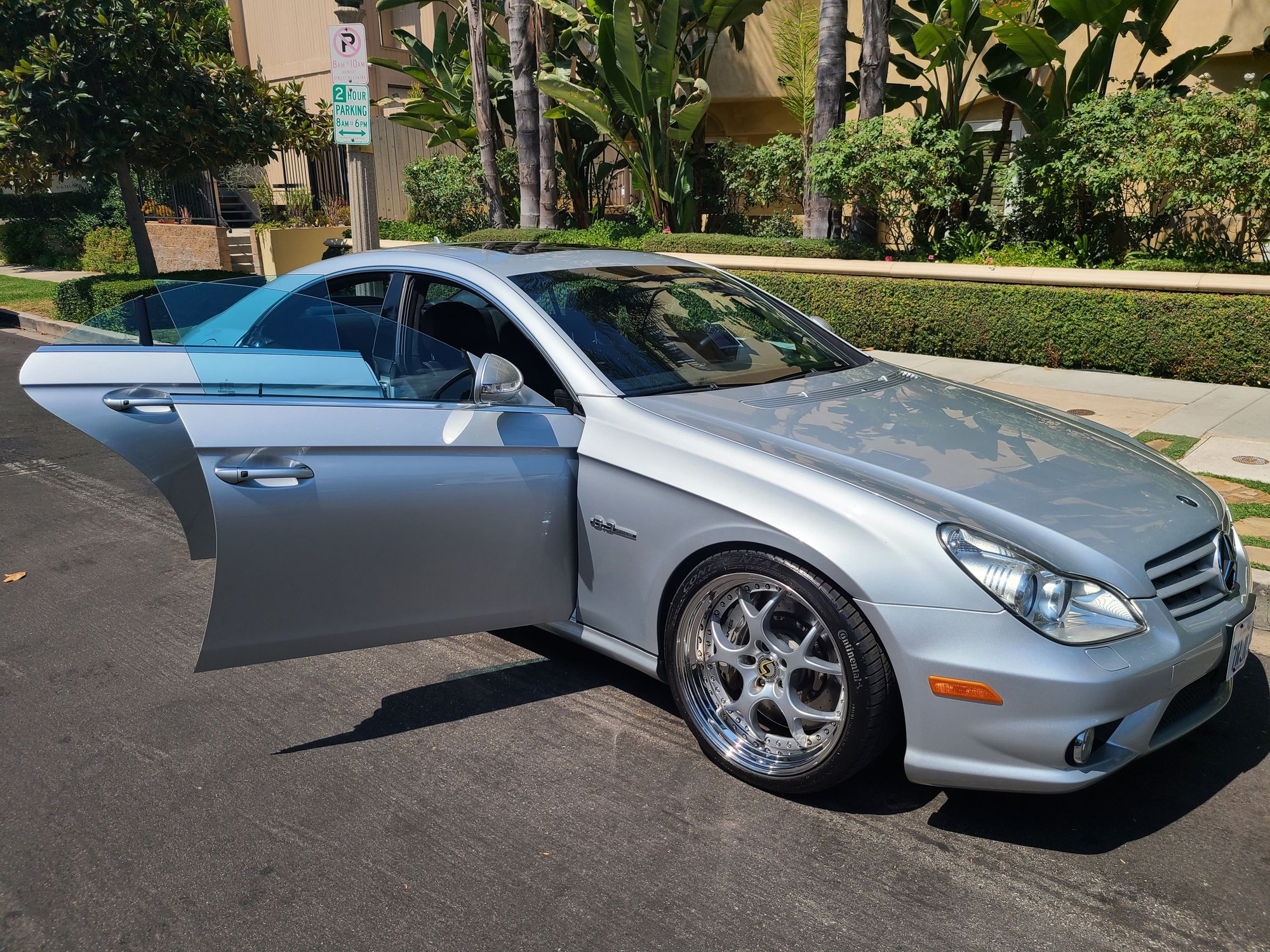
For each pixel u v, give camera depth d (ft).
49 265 66.03
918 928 8.23
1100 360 29.35
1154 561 9.28
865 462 10.18
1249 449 20.88
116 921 8.43
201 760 10.85
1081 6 33.32
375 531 10.60
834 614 9.23
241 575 10.13
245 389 10.37
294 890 8.77
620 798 10.07
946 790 10.20
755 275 35.88
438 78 57.41
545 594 11.58
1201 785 10.24
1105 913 8.40
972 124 48.78
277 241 55.16
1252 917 8.34
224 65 44.50
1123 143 30.55
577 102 43.65
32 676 12.85
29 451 24.17
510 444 11.02
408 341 11.62
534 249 14.56
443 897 8.66
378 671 12.93
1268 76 28.96
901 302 32.60
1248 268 28.96
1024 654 8.57
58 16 39.58
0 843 9.49
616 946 8.05
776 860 9.11
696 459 10.38
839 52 35.91
